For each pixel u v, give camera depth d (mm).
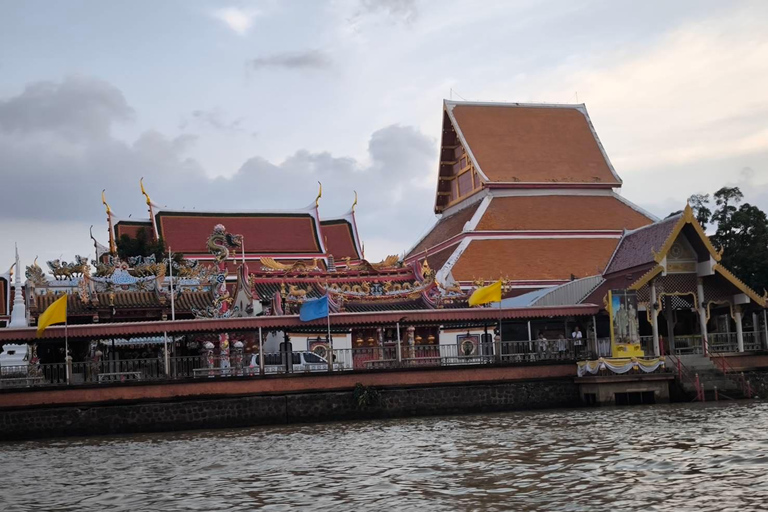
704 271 57688
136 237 104500
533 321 62875
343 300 68125
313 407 53500
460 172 116625
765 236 84938
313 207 117375
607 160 113688
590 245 100562
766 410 44812
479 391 54969
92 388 52031
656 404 52875
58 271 74812
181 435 49156
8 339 54156
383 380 54406
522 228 100875
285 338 60531
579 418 45844
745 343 59250
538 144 113562
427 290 70000
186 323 55406
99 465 37156
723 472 26969
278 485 29453
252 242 111938
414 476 29719
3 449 46312
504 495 25609
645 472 27766
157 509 26297
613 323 55125
